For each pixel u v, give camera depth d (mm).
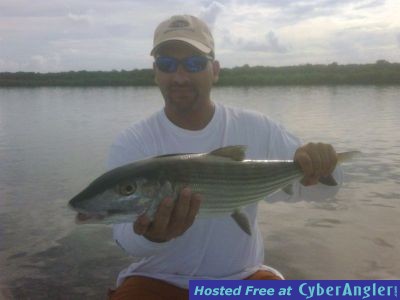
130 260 1671
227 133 1049
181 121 1040
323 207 2189
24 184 2848
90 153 3998
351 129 5281
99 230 1983
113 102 11312
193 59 1008
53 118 7492
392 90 14672
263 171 908
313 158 925
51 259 1683
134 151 1021
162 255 1001
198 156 857
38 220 2131
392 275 1479
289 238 1802
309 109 8078
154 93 15781
